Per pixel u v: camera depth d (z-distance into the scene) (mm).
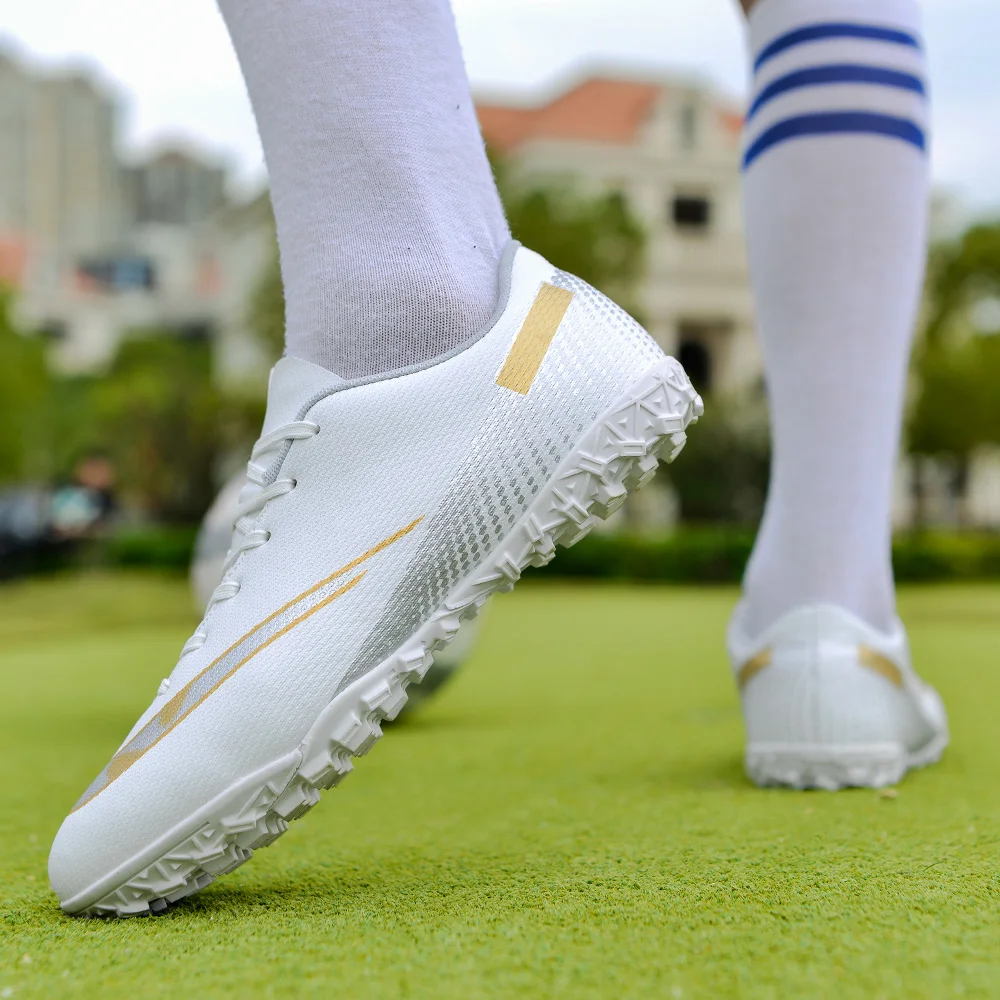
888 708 1323
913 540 13219
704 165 21266
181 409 16656
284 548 890
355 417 894
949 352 16938
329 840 1126
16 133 85125
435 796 1407
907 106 1300
